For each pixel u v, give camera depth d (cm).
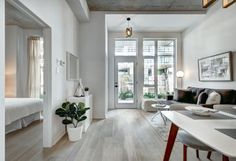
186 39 725
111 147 329
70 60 466
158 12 581
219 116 205
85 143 350
